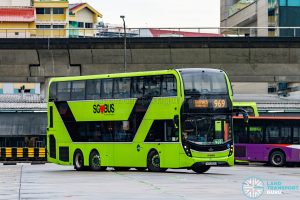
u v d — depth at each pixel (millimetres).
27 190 27281
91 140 44281
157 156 40562
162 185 29844
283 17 116875
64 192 26266
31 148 66688
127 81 42188
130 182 31969
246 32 82688
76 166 45125
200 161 39188
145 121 41031
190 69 39656
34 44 72062
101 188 28250
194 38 71562
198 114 39406
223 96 40062
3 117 77875
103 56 72500
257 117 55375
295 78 73000
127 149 42094
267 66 72688
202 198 23484
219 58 72438
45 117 78125
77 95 45219
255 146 55312
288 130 54656
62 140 46156
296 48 72188
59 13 139500
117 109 42625
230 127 40156
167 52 72062
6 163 64875
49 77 73812
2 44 72250
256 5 129250
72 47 72125
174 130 39594
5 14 132375
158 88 40375
